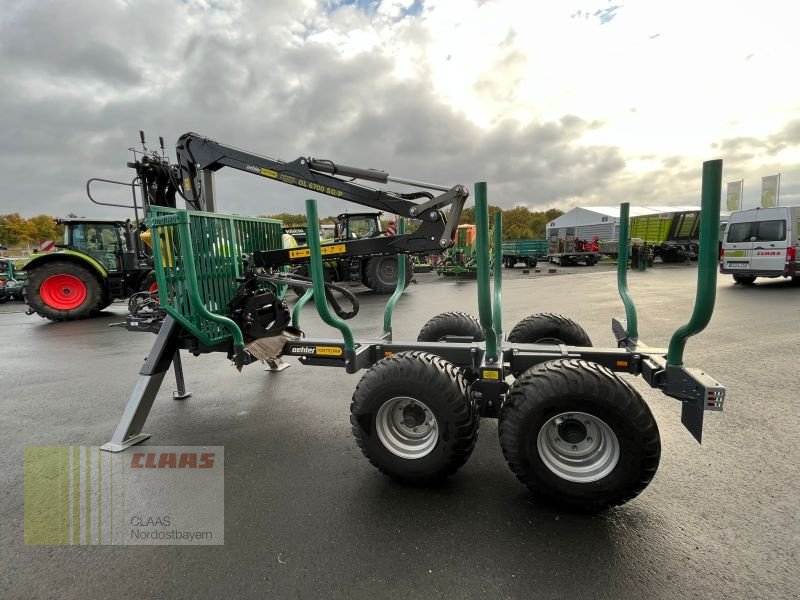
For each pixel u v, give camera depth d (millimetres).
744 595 1776
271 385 4676
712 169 2025
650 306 9477
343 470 2865
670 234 26688
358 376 4969
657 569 1924
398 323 8148
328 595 1818
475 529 2221
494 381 2652
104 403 4301
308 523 2299
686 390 2344
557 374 2311
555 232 42656
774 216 12227
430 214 3504
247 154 4176
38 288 9672
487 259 2494
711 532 2162
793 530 2164
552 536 2158
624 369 2850
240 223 3918
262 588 1866
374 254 3633
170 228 3303
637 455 2180
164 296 3301
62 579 1949
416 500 2492
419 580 1889
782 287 12281
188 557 2066
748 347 5625
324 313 2865
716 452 2955
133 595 1849
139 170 8492
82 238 10211
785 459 2854
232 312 3736
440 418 2445
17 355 6500
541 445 2363
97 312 10797
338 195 3873
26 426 3729
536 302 10422
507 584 1855
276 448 3211
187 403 4180
